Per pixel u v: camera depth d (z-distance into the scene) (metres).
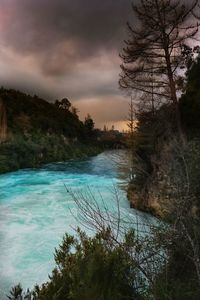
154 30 21.62
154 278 4.41
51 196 21.34
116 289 4.16
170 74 21.56
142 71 22.45
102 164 48.38
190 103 19.50
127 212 14.38
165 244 4.65
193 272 4.39
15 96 93.81
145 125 19.94
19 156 43.38
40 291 4.43
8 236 12.88
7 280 9.09
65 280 4.47
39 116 86.06
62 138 71.31
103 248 4.59
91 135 105.62
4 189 24.70
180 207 4.61
